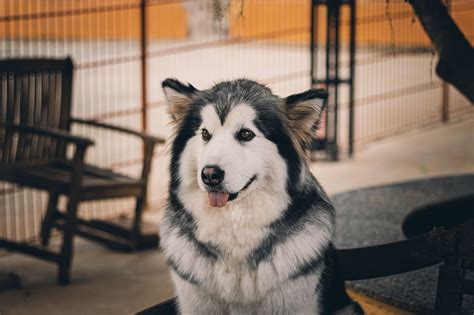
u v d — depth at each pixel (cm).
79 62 1584
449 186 603
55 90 601
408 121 1116
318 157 910
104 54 1744
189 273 334
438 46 444
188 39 2098
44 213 663
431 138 1023
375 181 802
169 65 1680
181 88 345
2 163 559
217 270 330
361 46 1941
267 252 326
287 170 329
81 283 534
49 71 595
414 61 1595
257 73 1540
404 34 1641
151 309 360
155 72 1582
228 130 322
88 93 1327
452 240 332
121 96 1297
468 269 399
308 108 335
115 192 565
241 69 1606
